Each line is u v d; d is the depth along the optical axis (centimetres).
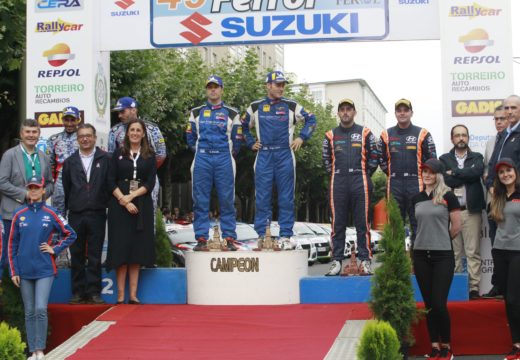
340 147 799
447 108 831
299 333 645
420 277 669
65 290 775
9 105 1577
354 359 574
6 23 1237
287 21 870
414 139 796
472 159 752
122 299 753
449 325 659
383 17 860
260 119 820
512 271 645
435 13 857
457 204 659
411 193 794
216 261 748
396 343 490
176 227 1356
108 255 743
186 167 2481
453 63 831
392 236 654
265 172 819
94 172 748
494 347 707
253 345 619
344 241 802
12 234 682
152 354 608
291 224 823
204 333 654
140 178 744
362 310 705
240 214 3394
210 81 812
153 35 896
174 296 764
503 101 742
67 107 827
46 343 725
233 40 880
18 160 738
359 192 791
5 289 711
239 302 743
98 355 610
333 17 865
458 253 788
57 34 895
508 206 648
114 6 902
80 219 744
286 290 745
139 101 1803
